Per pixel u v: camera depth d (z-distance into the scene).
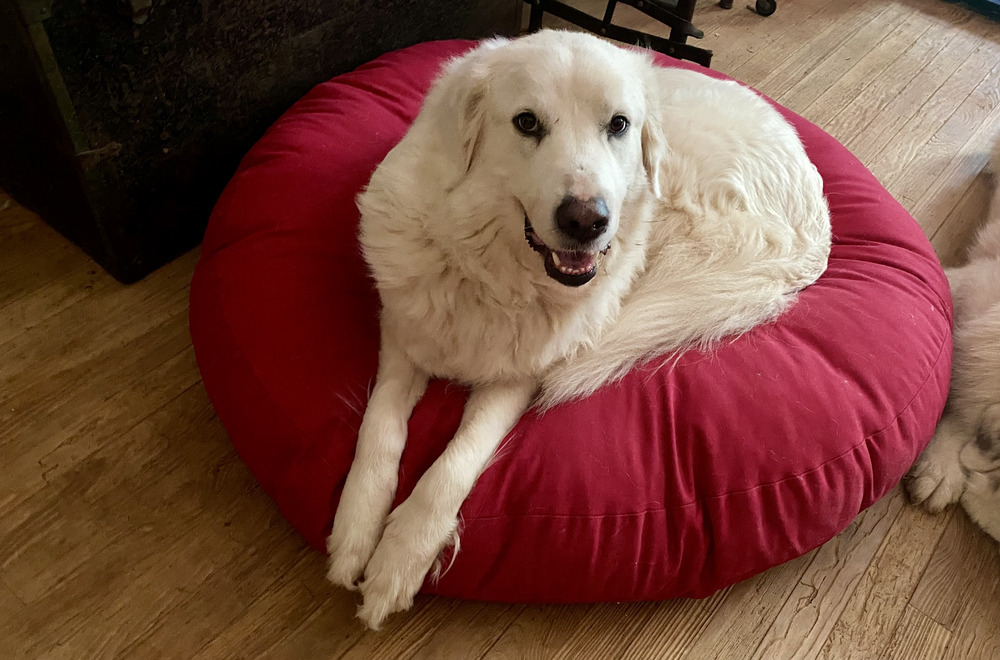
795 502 1.67
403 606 1.59
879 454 1.78
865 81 3.84
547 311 1.70
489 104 1.48
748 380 1.76
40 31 1.74
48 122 1.98
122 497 1.90
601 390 1.76
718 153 2.11
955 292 2.47
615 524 1.58
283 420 1.69
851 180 2.38
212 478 1.97
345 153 2.15
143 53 1.99
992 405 2.13
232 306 1.82
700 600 1.87
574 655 1.75
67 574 1.75
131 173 2.18
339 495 1.64
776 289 1.97
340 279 1.90
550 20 3.94
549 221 1.38
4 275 2.37
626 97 1.49
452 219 1.55
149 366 2.19
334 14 2.49
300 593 1.78
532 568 1.61
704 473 1.64
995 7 4.45
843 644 1.84
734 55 3.87
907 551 2.04
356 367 1.77
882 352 1.87
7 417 2.02
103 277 2.42
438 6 2.93
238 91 2.34
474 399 1.75
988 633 1.90
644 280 1.98
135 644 1.66
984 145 3.52
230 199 2.04
